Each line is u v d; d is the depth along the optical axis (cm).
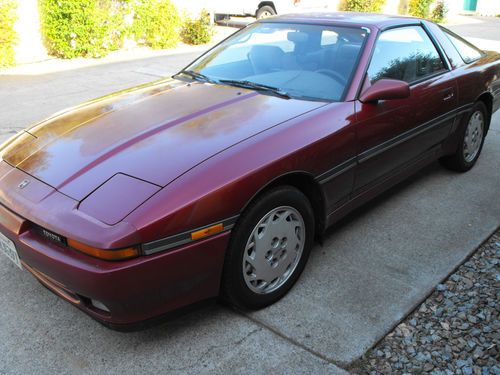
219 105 293
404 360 233
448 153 424
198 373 225
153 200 213
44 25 1009
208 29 1281
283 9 1478
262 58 351
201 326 254
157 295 219
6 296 277
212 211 222
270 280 265
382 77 331
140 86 361
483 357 235
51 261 217
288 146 254
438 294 281
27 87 793
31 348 239
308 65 330
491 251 325
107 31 1062
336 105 293
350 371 226
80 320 259
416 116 350
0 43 914
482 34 1662
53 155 259
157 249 210
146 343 243
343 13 395
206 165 230
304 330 251
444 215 374
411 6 2073
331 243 334
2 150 288
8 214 237
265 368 227
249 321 258
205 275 231
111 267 204
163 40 1184
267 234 254
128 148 250
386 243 334
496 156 502
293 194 261
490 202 396
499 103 484
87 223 210
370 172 320
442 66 399
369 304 271
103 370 227
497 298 277
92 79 852
